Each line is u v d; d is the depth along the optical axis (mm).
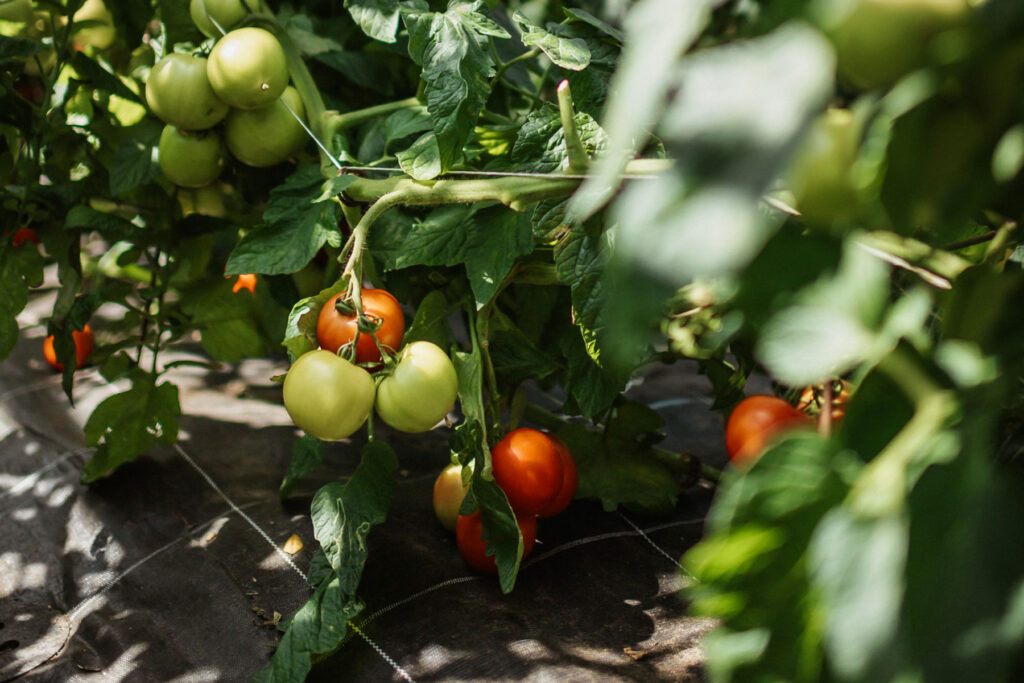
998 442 531
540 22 1270
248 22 1139
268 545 1097
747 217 246
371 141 1175
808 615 370
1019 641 301
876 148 344
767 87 260
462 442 950
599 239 816
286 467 1284
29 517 1159
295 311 857
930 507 336
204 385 1546
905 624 319
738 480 366
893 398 397
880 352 358
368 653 921
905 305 381
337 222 1031
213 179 1188
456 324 1793
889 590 323
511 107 1354
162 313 1286
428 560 1068
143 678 906
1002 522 323
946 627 313
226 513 1162
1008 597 309
